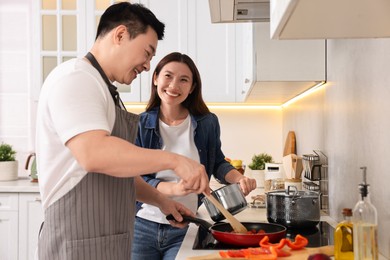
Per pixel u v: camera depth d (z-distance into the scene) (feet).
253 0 6.75
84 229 4.83
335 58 7.00
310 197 6.11
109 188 4.94
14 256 11.13
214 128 7.86
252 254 4.48
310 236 5.77
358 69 5.76
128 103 12.46
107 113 4.84
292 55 7.68
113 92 5.06
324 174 7.73
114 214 5.04
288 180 8.11
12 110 13.53
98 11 12.23
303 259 4.34
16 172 12.16
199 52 12.04
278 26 3.82
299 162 8.77
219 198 6.40
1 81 13.52
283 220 6.13
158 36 5.27
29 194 11.12
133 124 5.37
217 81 12.05
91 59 5.05
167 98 7.34
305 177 8.33
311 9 3.46
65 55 12.33
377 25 3.90
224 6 7.05
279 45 7.70
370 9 3.46
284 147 12.12
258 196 8.39
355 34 4.23
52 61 12.42
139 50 5.07
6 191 11.05
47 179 4.82
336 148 6.98
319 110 8.24
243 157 13.11
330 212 7.39
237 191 6.50
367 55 5.39
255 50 7.72
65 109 4.38
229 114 13.16
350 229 4.24
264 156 11.71
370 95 5.28
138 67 5.21
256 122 13.12
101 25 5.13
